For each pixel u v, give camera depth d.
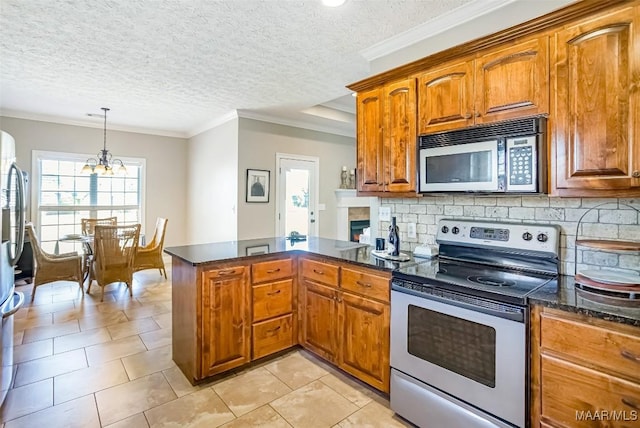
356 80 3.58
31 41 2.69
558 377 1.36
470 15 2.23
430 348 1.77
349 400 2.11
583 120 1.57
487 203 2.22
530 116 1.74
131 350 2.76
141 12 2.27
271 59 3.04
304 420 1.92
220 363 2.33
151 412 1.97
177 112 4.93
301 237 3.64
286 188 5.47
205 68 3.26
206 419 1.92
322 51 2.88
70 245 5.46
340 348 2.36
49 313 3.59
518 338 1.45
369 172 2.57
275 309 2.61
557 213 1.91
